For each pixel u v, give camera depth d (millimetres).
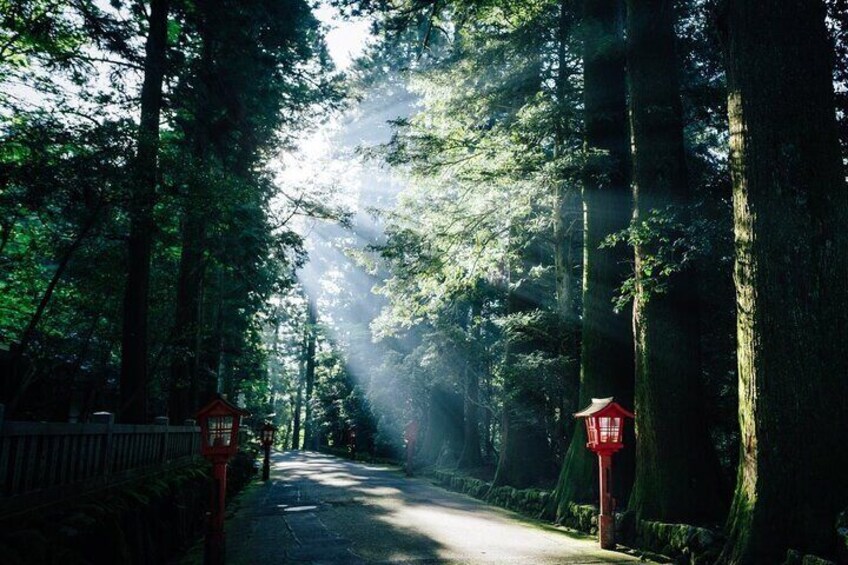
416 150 11938
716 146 11625
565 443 12094
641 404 8664
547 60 12844
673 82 9328
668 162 8922
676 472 8109
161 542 6949
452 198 14305
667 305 8625
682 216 8367
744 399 6262
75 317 13305
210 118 15578
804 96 6199
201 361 19094
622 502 9914
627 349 10852
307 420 62344
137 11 12711
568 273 12453
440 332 16438
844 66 8109
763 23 6414
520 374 11797
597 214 11086
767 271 6113
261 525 9930
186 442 11297
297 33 15617
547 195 12352
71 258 11477
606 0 11484
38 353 12773
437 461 23828
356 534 8867
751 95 6422
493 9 12367
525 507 11891
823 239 5957
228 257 15172
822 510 5586
